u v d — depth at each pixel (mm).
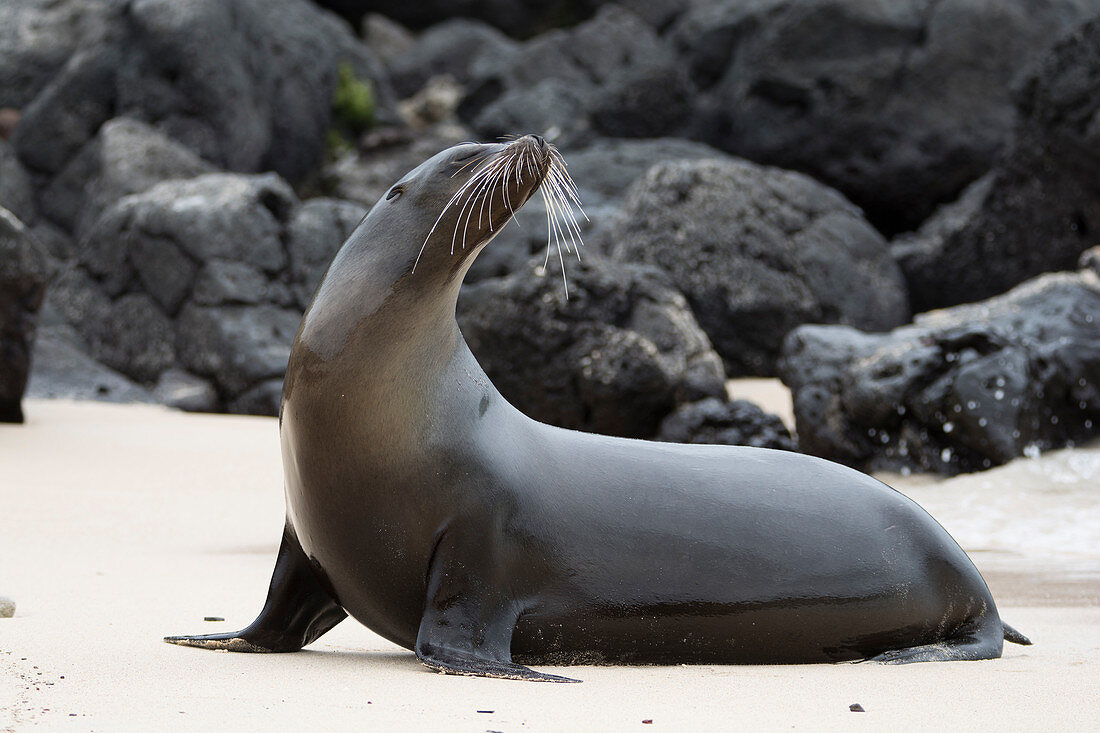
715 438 55125
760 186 90875
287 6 129625
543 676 13547
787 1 132750
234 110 108625
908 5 123938
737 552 15516
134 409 66625
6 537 28609
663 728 11234
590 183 108500
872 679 14219
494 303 61812
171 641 15898
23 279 51875
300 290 78750
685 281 84938
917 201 121062
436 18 179625
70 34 121750
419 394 14422
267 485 41188
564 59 150875
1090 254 66125
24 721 10867
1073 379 52312
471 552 14391
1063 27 120625
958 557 16500
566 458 15516
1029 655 16266
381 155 120875
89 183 103125
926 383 50938
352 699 12359
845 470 16938
